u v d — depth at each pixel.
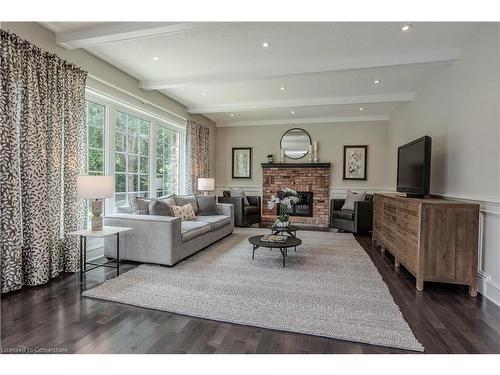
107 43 3.12
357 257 3.88
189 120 6.19
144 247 3.42
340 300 2.49
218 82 4.23
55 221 2.98
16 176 2.57
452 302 2.54
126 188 4.53
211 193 7.25
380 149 6.82
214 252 4.05
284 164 7.19
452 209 2.73
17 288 2.61
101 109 3.99
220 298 2.50
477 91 2.91
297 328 2.02
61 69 3.05
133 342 1.85
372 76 4.22
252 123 7.62
